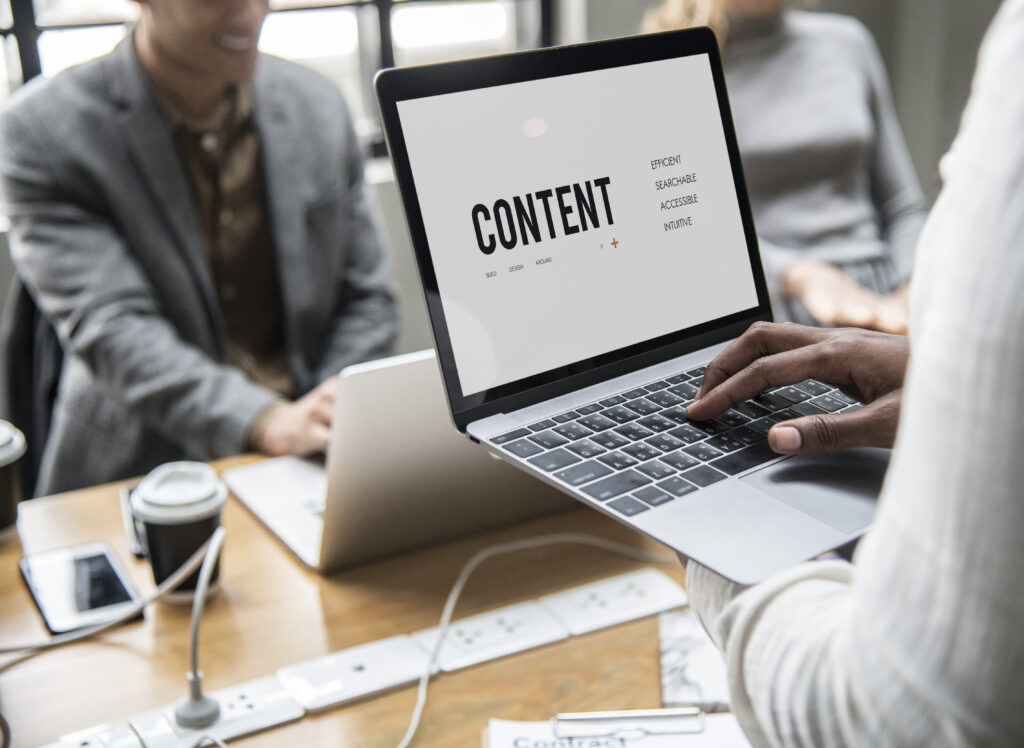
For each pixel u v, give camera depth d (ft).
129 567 3.12
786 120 6.69
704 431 2.23
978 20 9.53
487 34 8.84
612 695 2.44
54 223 5.04
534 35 8.89
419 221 2.21
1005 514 0.98
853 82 6.82
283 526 3.29
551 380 2.36
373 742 2.29
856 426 1.84
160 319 5.11
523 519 3.36
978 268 1.01
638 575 3.01
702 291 2.65
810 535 1.79
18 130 5.05
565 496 3.37
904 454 1.13
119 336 4.88
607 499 1.94
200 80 5.06
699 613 1.77
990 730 1.03
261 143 5.37
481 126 2.32
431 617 2.81
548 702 2.42
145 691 2.49
